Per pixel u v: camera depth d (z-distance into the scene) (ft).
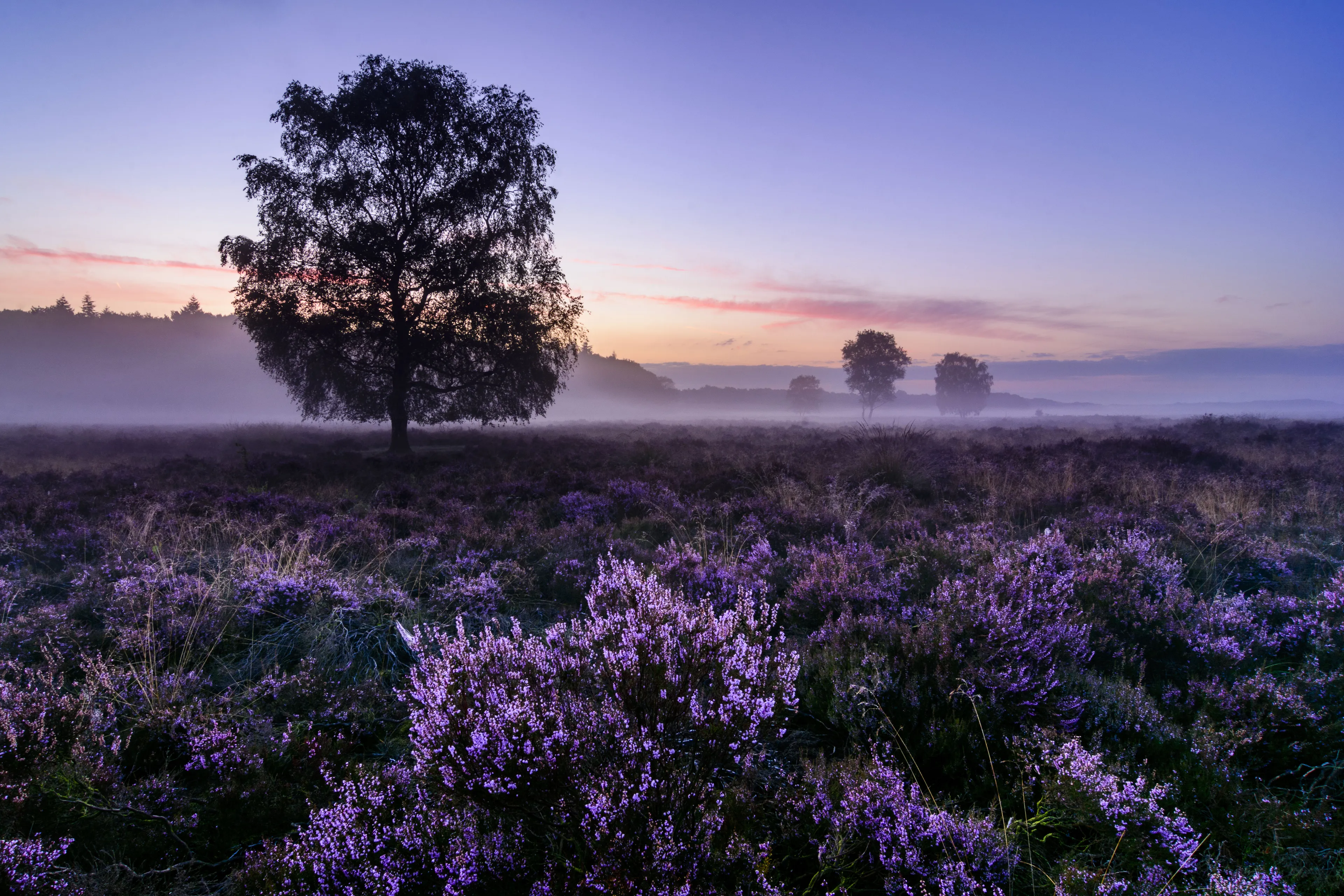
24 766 9.39
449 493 39.04
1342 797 9.19
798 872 7.88
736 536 25.25
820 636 14.60
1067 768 9.02
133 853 8.17
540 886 6.77
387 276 77.97
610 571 19.70
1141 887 7.20
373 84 76.38
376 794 8.09
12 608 17.69
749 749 8.76
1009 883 7.39
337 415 83.66
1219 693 11.93
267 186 73.46
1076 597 16.47
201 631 15.21
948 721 10.68
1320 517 28.43
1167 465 47.26
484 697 8.31
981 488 36.68
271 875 7.30
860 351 344.28
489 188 80.07
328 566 20.44
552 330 86.02
